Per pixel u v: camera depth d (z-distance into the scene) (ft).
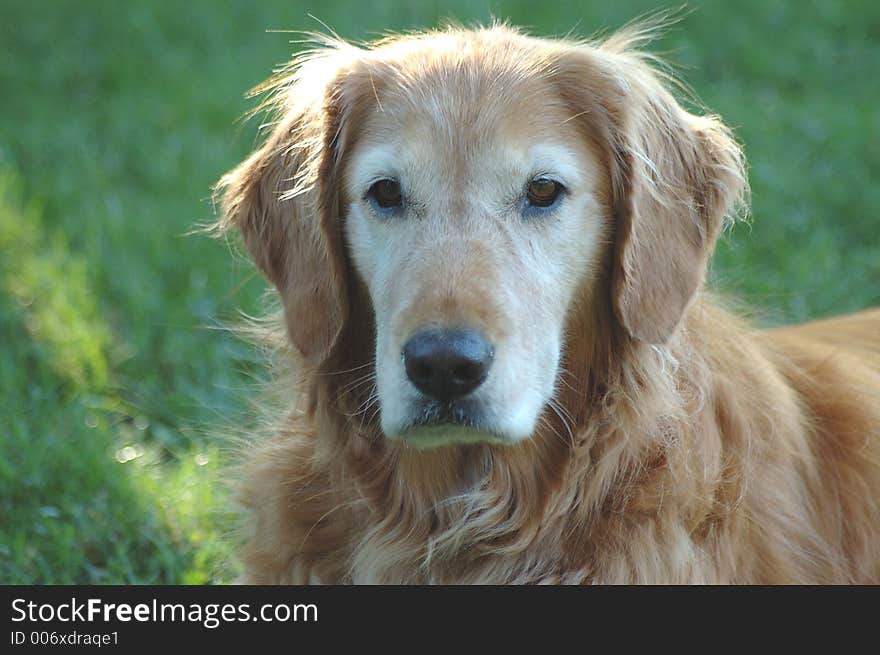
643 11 59.77
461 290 20.93
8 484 31.55
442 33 26.05
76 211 45.52
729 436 23.91
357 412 24.00
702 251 23.89
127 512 30.89
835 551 24.91
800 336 28.35
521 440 22.09
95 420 34.78
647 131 23.61
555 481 23.43
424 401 20.81
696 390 23.61
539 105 22.68
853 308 38.86
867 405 25.91
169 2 63.87
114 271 41.37
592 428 23.30
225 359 37.01
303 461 25.03
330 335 23.71
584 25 58.13
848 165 46.73
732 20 59.00
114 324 39.40
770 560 23.66
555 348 22.30
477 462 23.57
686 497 22.97
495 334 20.76
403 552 24.04
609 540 23.07
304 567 24.93
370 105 23.43
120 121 52.42
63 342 37.50
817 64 55.47
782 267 40.60
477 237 21.83
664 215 23.40
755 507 23.81
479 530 23.61
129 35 60.75
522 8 60.13
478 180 22.22
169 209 45.14
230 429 29.86
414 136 22.48
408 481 23.75
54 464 32.22
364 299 23.63
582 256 22.82
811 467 24.86
